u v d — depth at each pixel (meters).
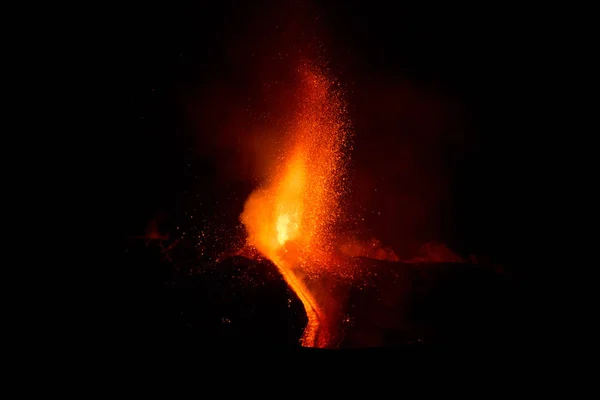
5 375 1.86
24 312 2.49
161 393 1.80
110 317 2.68
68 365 1.94
